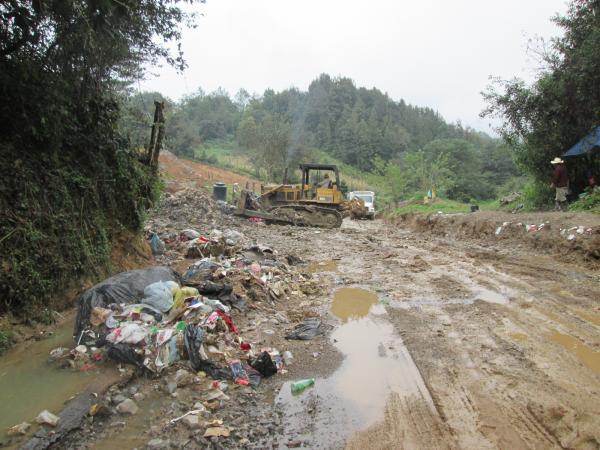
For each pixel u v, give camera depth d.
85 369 4.33
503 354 4.84
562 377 4.26
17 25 5.47
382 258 11.20
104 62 6.77
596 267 8.58
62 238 5.84
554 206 15.34
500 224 13.55
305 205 21.11
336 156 91.44
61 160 6.37
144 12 6.74
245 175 56.34
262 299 6.90
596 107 14.41
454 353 4.92
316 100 113.19
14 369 4.38
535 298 6.91
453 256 11.24
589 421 3.48
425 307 6.73
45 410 3.65
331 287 8.12
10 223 5.12
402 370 4.56
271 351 4.95
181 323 4.83
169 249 10.00
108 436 3.43
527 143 16.48
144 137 9.42
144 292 5.29
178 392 4.04
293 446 3.31
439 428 3.51
